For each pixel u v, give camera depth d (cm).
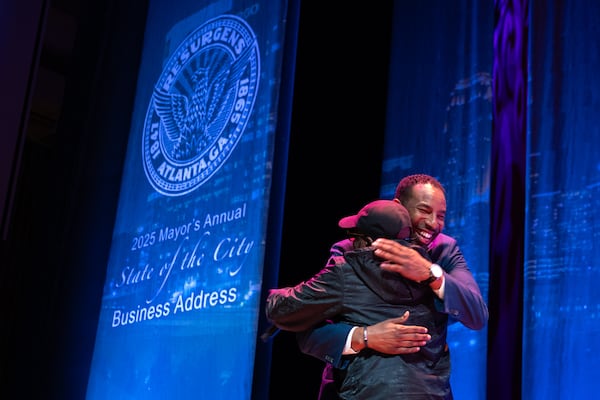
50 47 647
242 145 426
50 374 512
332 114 420
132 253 471
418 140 383
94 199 533
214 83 462
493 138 357
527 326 317
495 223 347
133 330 445
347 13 431
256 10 452
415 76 396
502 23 367
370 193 400
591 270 307
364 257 190
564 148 326
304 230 405
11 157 373
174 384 408
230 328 390
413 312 189
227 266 405
